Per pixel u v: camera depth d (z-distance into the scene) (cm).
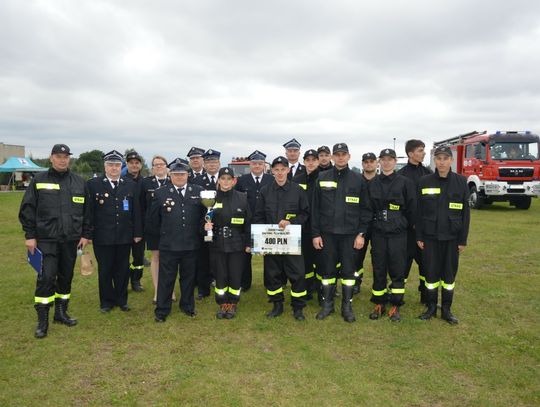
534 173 1574
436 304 531
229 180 526
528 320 516
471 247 939
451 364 402
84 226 509
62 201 482
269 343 452
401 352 430
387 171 522
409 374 384
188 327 500
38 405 335
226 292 546
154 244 581
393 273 525
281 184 533
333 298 545
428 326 499
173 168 523
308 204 545
